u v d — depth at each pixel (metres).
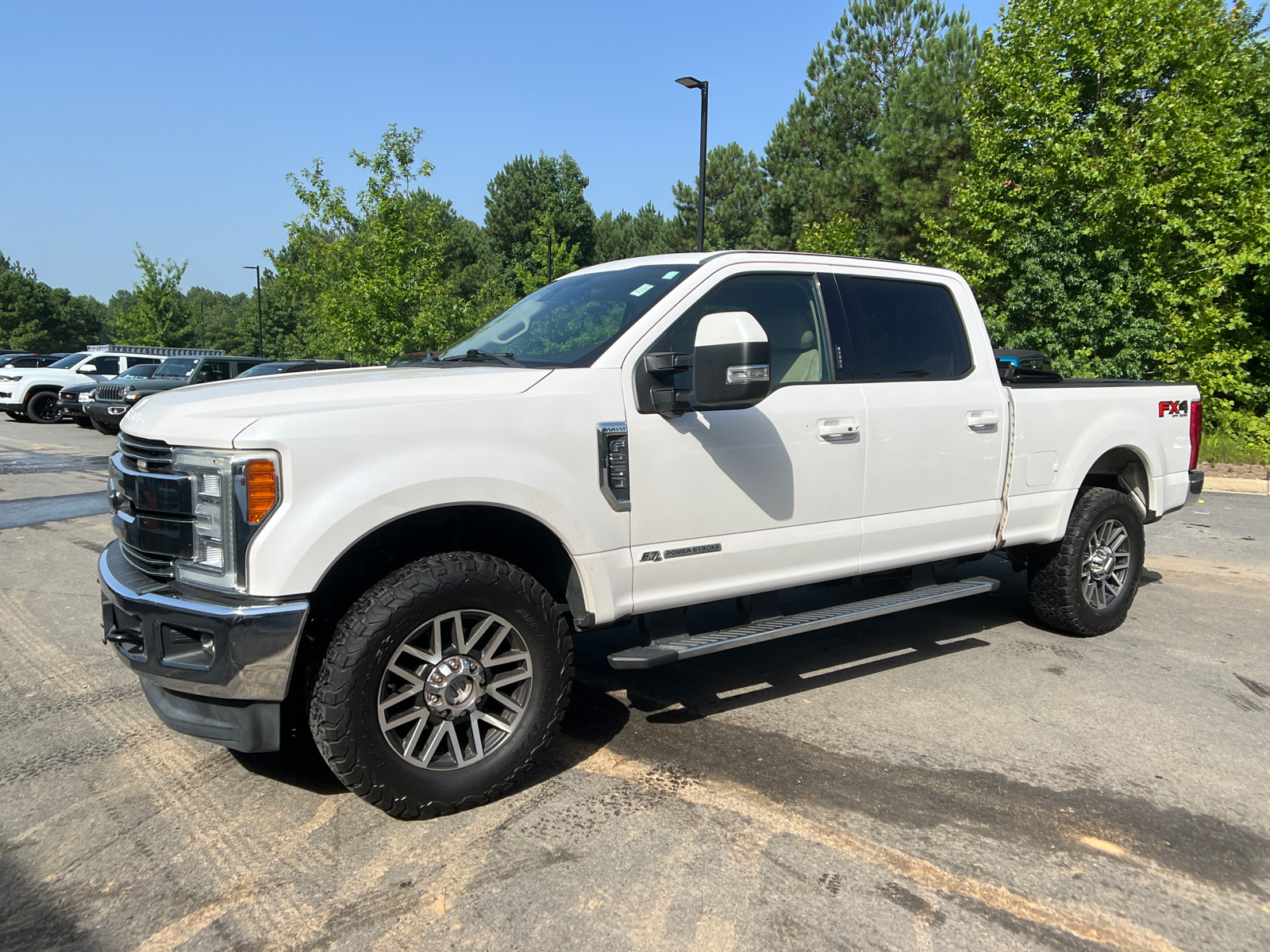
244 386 3.23
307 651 3.08
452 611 2.97
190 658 2.78
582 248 55.66
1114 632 5.25
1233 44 15.29
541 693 3.16
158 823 3.02
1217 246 14.05
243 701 2.77
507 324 4.12
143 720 3.88
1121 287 13.55
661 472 3.43
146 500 2.91
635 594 3.44
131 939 2.40
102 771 3.40
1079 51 14.00
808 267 4.03
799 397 3.84
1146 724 3.87
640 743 3.65
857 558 4.08
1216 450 13.38
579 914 2.49
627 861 2.76
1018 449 4.62
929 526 4.30
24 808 3.12
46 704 4.06
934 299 4.50
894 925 2.46
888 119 24.38
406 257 19.11
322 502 2.75
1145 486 5.47
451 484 2.93
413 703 3.07
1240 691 4.28
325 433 2.77
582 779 3.32
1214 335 14.04
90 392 19.59
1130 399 5.23
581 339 3.55
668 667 4.61
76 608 5.57
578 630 3.41
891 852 2.82
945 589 4.41
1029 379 5.22
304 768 3.44
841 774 3.36
